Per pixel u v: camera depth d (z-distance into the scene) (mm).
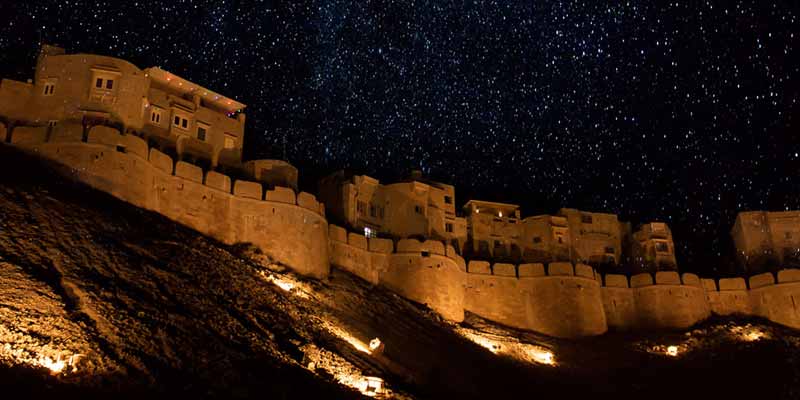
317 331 42938
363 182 66688
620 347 60312
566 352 58594
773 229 75062
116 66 55031
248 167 60750
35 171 44906
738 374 53438
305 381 35531
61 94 52844
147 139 56000
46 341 30328
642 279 67125
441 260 60750
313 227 55531
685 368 55406
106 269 37375
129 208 46844
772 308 66250
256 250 52031
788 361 55031
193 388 31062
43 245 36656
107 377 29734
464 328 57469
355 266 58844
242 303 41500
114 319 33406
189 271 41969
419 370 44219
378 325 49438
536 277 64500
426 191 70250
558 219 75438
